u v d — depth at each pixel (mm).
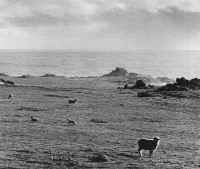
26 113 58094
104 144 33906
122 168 24109
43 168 23484
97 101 79250
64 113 59750
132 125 48719
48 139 35719
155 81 153625
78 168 23859
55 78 158000
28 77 162250
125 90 106000
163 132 43219
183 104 73562
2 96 85625
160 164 25812
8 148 30141
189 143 35844
